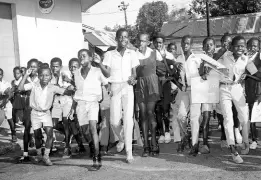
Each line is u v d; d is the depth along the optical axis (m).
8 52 10.23
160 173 5.08
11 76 10.28
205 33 29.69
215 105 6.22
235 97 5.68
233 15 28.66
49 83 5.84
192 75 6.04
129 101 5.80
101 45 26.22
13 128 7.64
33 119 5.82
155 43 6.80
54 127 6.52
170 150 6.62
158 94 6.18
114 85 5.88
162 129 7.40
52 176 5.06
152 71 6.14
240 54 5.72
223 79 5.70
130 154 5.77
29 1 10.55
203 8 32.00
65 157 6.26
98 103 5.73
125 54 5.87
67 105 6.32
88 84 5.59
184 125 6.30
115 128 5.99
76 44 12.08
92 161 5.91
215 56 6.64
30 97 5.81
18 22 10.27
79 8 12.16
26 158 6.07
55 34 11.40
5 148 6.91
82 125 5.79
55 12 11.38
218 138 7.73
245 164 5.42
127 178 4.87
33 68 6.55
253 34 27.27
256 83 6.40
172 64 6.64
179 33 31.11
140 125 6.57
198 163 5.57
